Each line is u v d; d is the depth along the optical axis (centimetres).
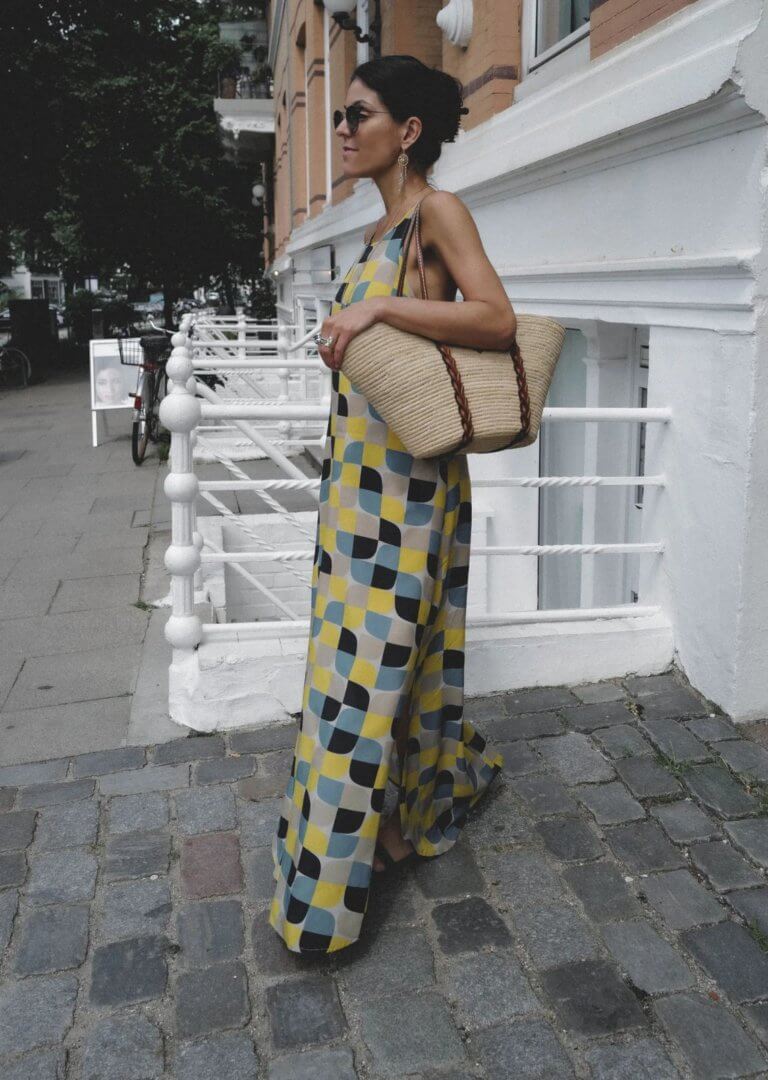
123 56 2236
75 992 198
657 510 329
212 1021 190
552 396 482
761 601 289
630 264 317
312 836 203
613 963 201
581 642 325
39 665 380
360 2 758
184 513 308
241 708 310
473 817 255
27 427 1159
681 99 273
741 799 257
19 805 269
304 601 538
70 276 3150
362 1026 187
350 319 183
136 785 278
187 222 2495
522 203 436
